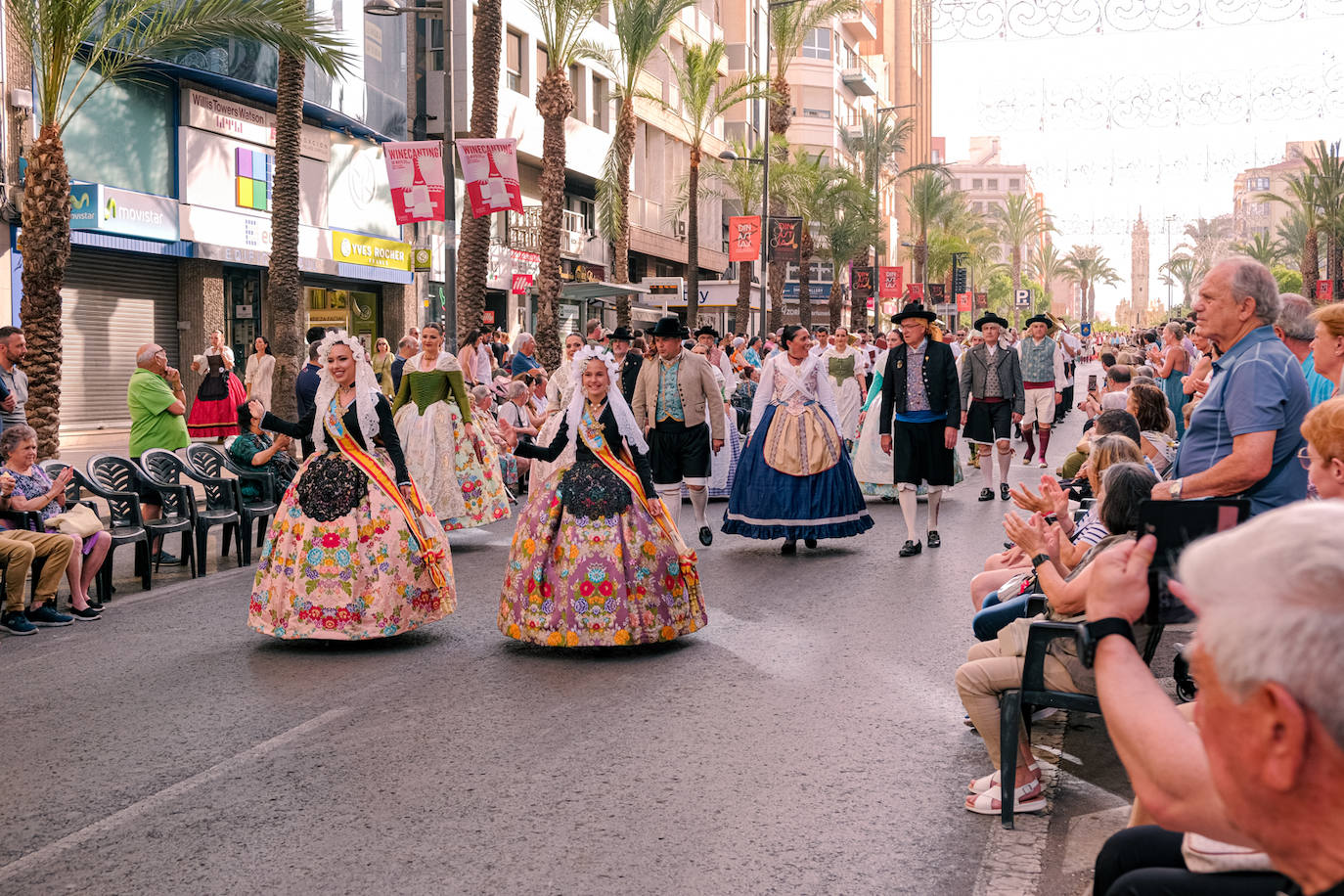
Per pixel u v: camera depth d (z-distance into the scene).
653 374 11.17
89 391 20.69
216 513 9.85
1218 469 4.83
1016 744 4.28
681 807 4.47
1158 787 1.99
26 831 4.29
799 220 36.91
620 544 6.93
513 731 5.44
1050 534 4.45
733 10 56.41
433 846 4.11
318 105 25.38
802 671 6.52
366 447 7.19
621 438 7.10
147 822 4.37
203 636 7.46
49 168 12.91
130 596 8.78
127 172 20.89
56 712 5.79
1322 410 4.02
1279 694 1.38
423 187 17.03
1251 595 1.42
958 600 8.45
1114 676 2.14
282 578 7.07
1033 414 18.16
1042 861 3.98
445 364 11.01
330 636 6.96
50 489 8.09
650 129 46.62
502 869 3.92
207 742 5.29
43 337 12.86
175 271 22.78
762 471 10.63
